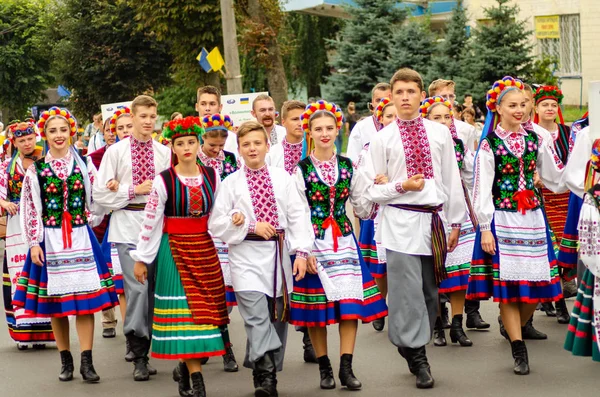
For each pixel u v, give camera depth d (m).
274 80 23.61
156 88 30.02
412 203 6.60
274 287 6.34
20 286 7.32
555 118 8.70
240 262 6.32
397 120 6.72
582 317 6.01
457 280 7.80
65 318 7.26
